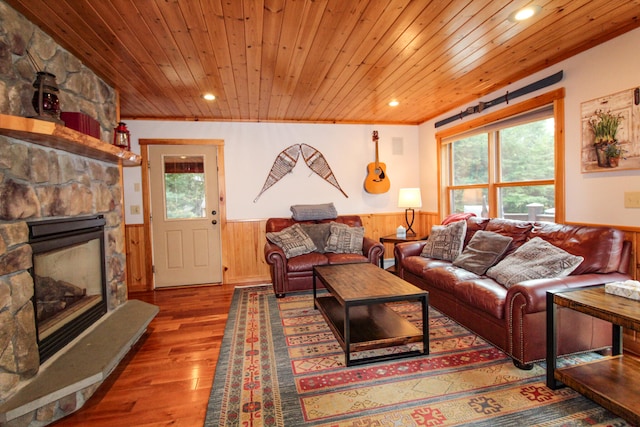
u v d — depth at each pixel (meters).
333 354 2.36
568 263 2.24
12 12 1.78
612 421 1.60
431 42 2.36
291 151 4.72
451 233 3.38
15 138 1.69
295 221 4.42
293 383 2.00
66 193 2.18
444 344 2.46
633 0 1.92
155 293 4.14
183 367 2.25
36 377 1.75
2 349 1.55
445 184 4.57
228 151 4.55
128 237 4.32
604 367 1.84
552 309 1.85
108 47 2.31
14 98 1.79
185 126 4.43
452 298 2.77
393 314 2.68
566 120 2.75
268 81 3.09
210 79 2.99
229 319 3.11
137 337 2.38
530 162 3.23
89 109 2.65
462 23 2.11
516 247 2.84
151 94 3.37
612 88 2.38
